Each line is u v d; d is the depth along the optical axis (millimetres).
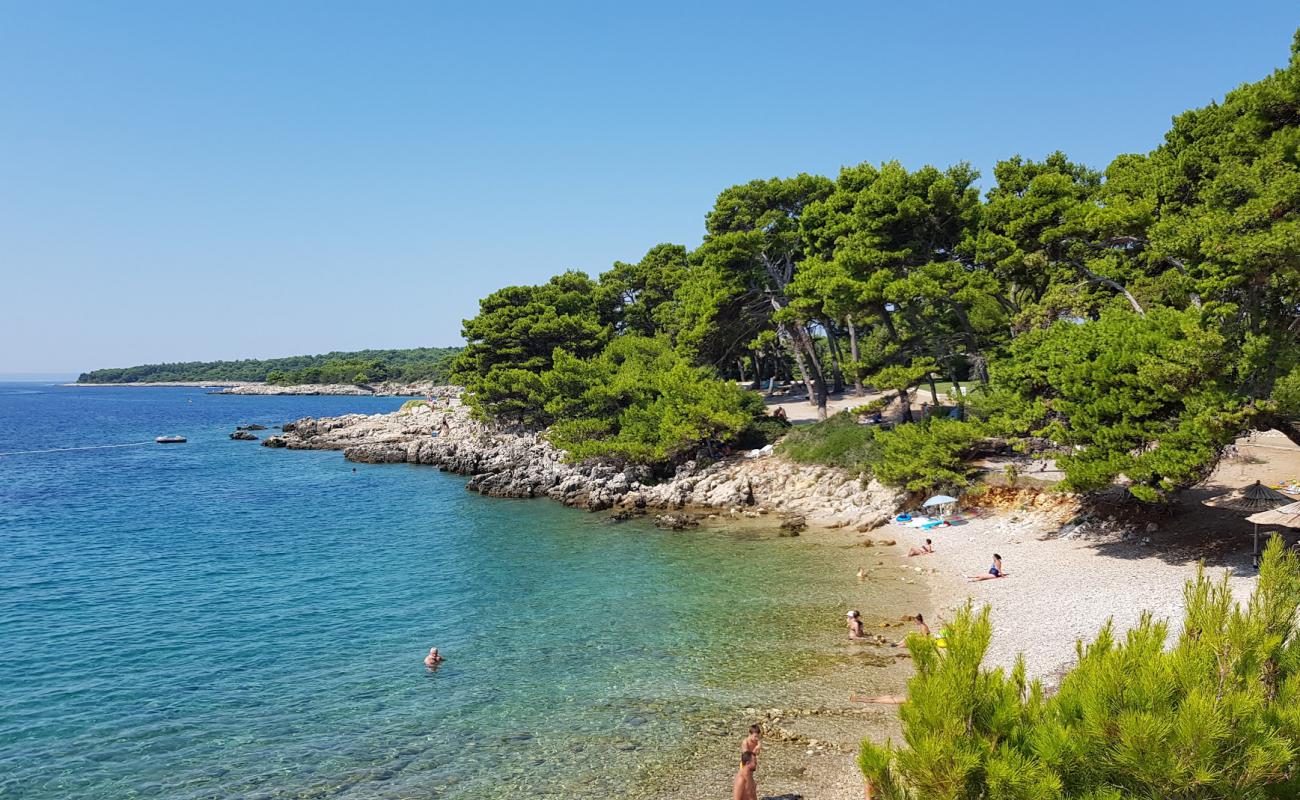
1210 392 27281
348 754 21172
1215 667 10031
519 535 51344
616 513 55719
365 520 58406
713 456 65875
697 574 38844
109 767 20703
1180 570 30172
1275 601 10500
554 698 24422
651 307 113062
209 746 21859
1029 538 38531
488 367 102625
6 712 24344
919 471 44844
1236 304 29125
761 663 26422
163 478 84062
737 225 79125
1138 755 8953
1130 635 11195
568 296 109688
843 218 64125
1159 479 30141
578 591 36969
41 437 137750
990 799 9297
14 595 38281
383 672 27344
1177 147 50438
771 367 118438
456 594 37406
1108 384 30859
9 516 61500
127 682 26812
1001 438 48094
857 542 43750
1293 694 9906
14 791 19500
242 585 39938
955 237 58906
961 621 11078
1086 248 47938
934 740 9602
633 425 67500
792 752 19984
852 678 24750
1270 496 30781
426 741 21828
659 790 18594
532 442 86688
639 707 23391
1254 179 29391
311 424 132500
